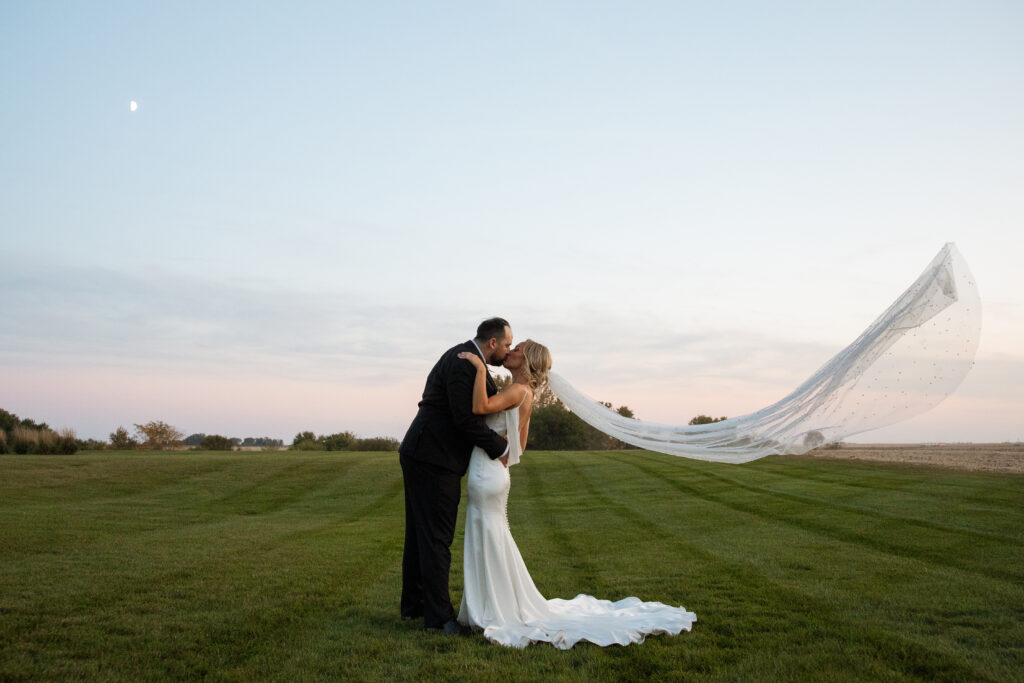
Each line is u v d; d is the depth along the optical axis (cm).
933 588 664
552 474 2189
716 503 1442
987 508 1207
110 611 575
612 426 641
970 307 508
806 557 838
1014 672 427
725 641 502
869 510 1220
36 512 1284
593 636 499
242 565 803
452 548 1000
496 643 499
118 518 1265
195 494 1759
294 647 486
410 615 575
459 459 565
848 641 496
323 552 915
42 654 460
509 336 590
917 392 518
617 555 888
